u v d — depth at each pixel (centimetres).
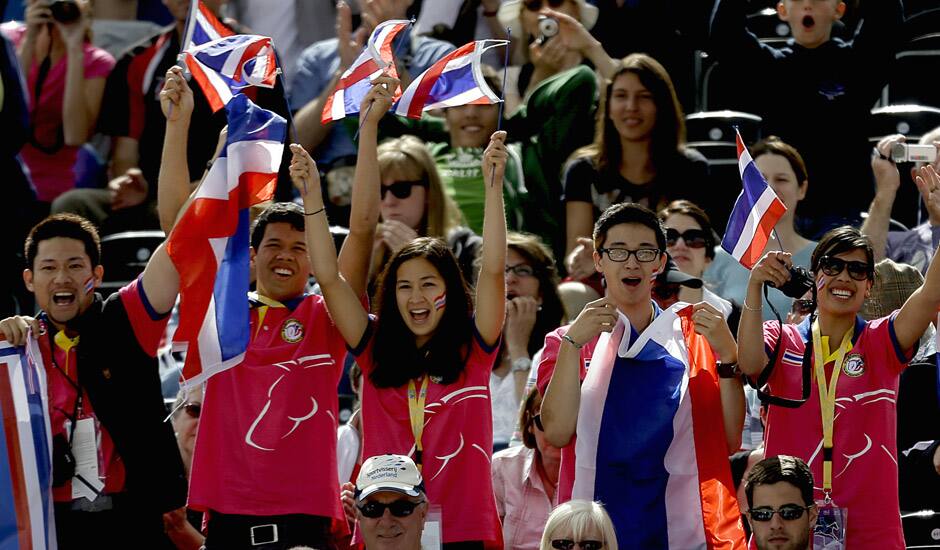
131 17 3938
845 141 3309
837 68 3325
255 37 2377
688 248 2762
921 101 3584
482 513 2234
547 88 3359
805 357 2242
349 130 3444
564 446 2255
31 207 3450
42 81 3603
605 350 2258
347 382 2947
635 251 2255
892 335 2250
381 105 2314
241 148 2283
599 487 2223
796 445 2261
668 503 2214
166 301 2300
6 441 2245
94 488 2273
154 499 2306
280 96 3094
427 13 3628
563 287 2950
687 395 2239
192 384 2228
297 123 3444
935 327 2430
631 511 2212
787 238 2938
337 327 2297
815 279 2284
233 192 2262
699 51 3544
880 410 2245
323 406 2278
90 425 2288
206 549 2241
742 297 2945
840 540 2191
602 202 3131
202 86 2345
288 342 2288
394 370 2272
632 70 3100
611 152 3128
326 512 2241
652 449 2225
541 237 3303
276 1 3778
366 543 2130
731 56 3362
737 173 3203
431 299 2278
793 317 2552
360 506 2127
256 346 2281
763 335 2256
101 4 3900
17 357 2272
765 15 3603
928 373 2484
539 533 2453
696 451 2230
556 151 3331
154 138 3578
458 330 2284
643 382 2244
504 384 2805
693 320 2239
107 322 2302
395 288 2292
